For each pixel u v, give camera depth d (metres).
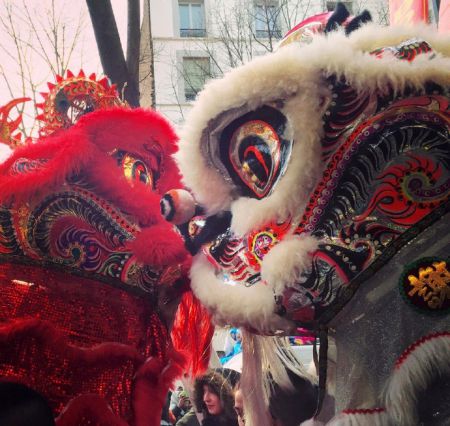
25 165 1.05
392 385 0.82
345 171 0.88
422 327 0.83
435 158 0.86
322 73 0.87
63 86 1.15
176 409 2.09
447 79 0.84
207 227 1.02
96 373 1.03
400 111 0.87
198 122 0.94
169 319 1.18
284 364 1.19
